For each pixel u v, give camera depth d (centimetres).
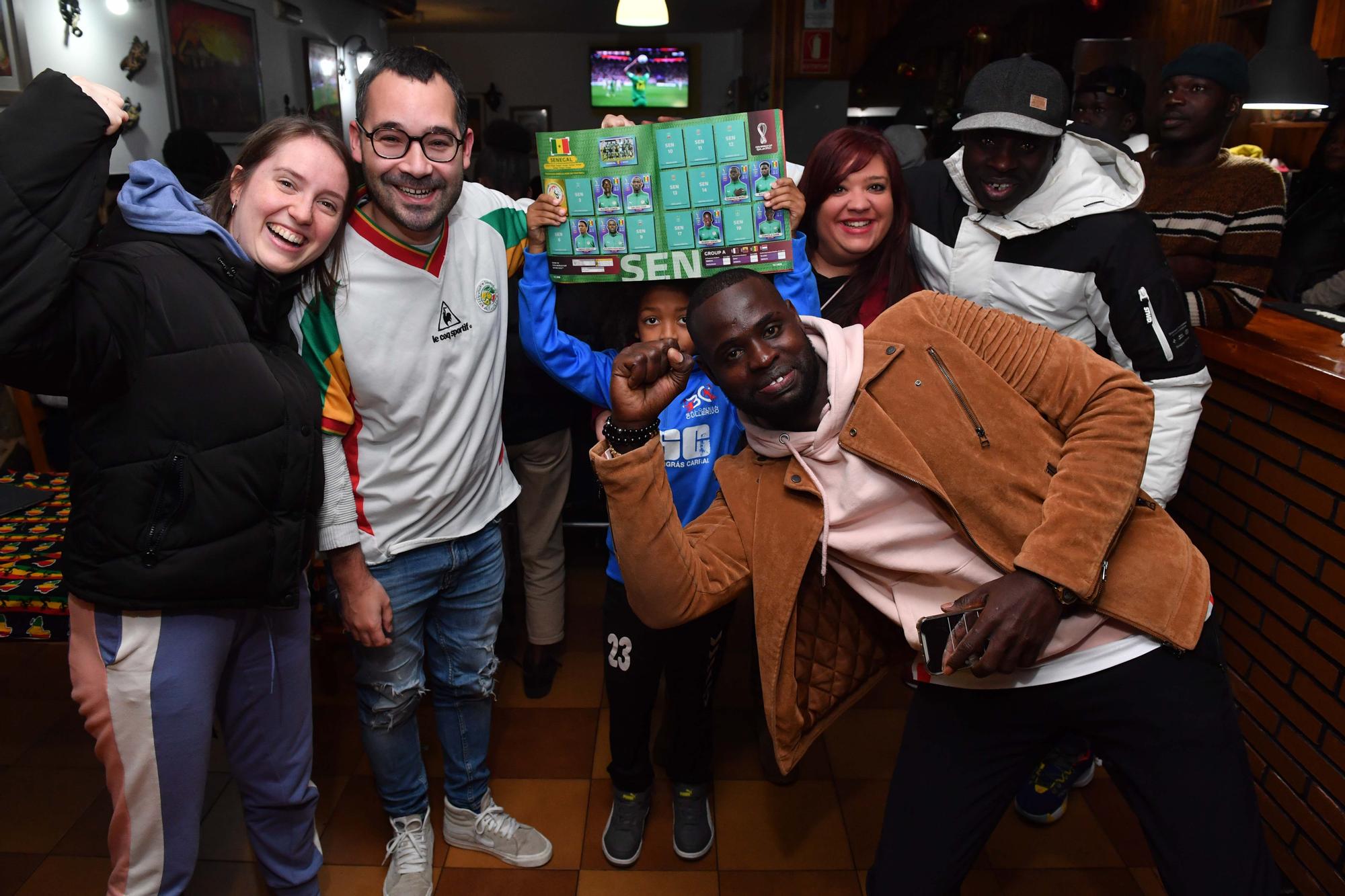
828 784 224
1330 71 367
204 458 131
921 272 200
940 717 141
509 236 178
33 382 121
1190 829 126
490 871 198
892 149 185
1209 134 219
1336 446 178
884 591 144
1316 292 284
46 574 199
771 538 139
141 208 130
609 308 200
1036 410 134
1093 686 130
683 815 201
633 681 183
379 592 167
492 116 1035
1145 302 170
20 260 110
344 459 159
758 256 174
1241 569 209
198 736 141
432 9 859
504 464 192
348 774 227
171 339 127
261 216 137
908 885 140
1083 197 173
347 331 152
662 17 617
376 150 143
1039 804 206
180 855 147
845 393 132
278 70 570
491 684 194
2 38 336
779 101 707
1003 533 130
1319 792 179
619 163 171
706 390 177
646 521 127
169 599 133
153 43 428
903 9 681
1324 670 179
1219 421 220
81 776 226
